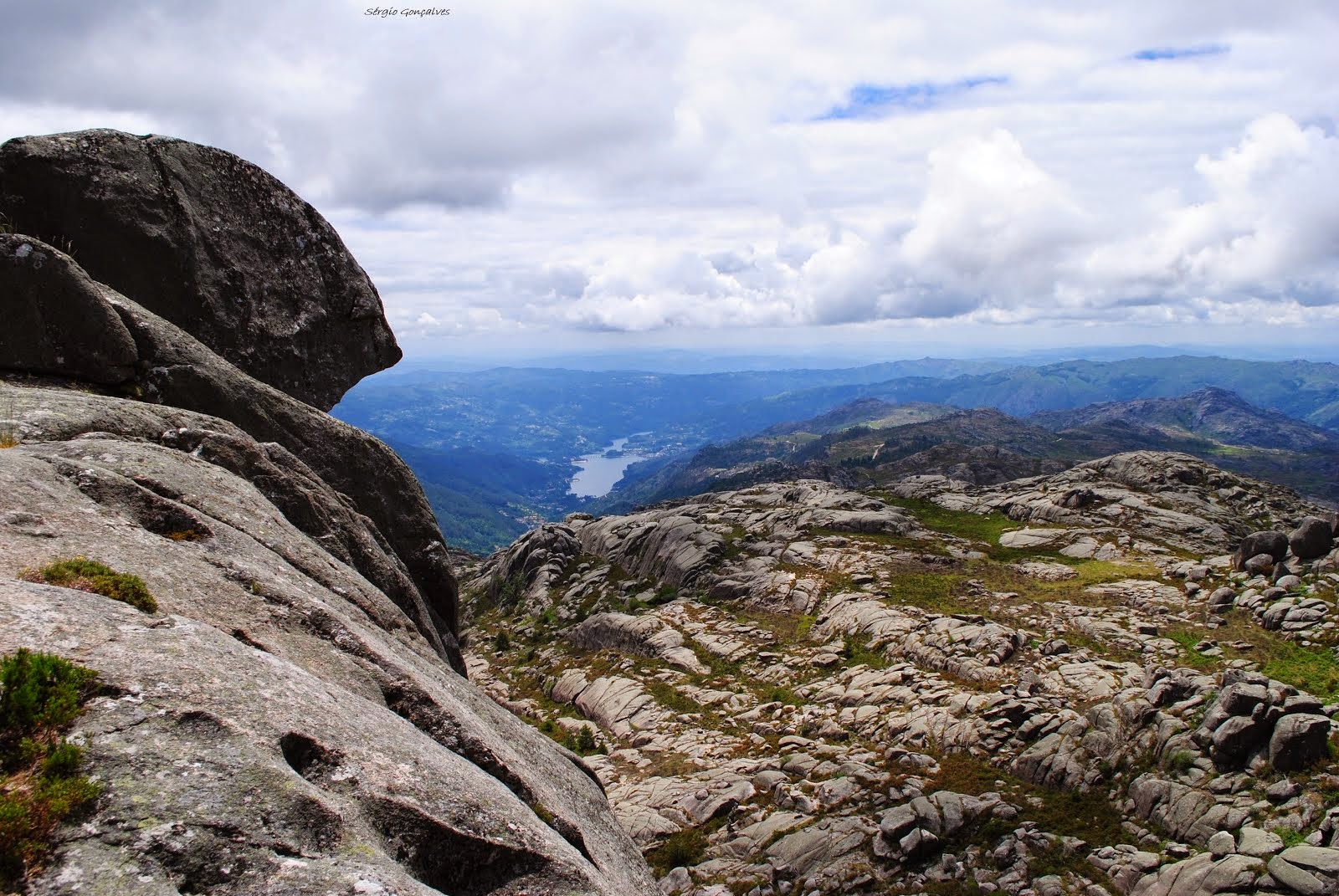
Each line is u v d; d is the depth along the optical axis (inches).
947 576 3363.7
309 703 346.0
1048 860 1391.5
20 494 418.9
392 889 266.1
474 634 4638.3
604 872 445.4
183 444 656.4
